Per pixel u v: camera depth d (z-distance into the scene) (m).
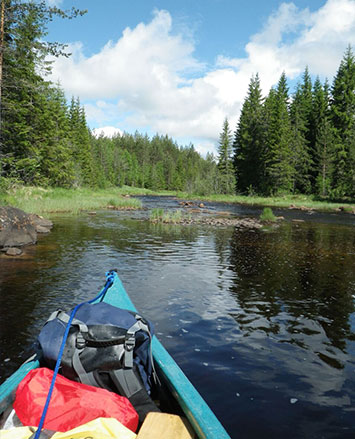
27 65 26.98
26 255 9.94
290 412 3.24
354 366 4.14
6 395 2.46
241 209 34.00
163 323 5.32
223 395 3.47
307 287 7.39
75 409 2.27
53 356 2.53
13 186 25.50
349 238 15.16
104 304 2.94
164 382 2.97
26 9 17.67
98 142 101.31
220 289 7.17
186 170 146.62
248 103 63.75
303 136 57.53
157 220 20.52
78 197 33.53
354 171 47.12
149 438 2.12
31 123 32.22
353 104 54.97
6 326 5.05
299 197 50.72
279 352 4.46
